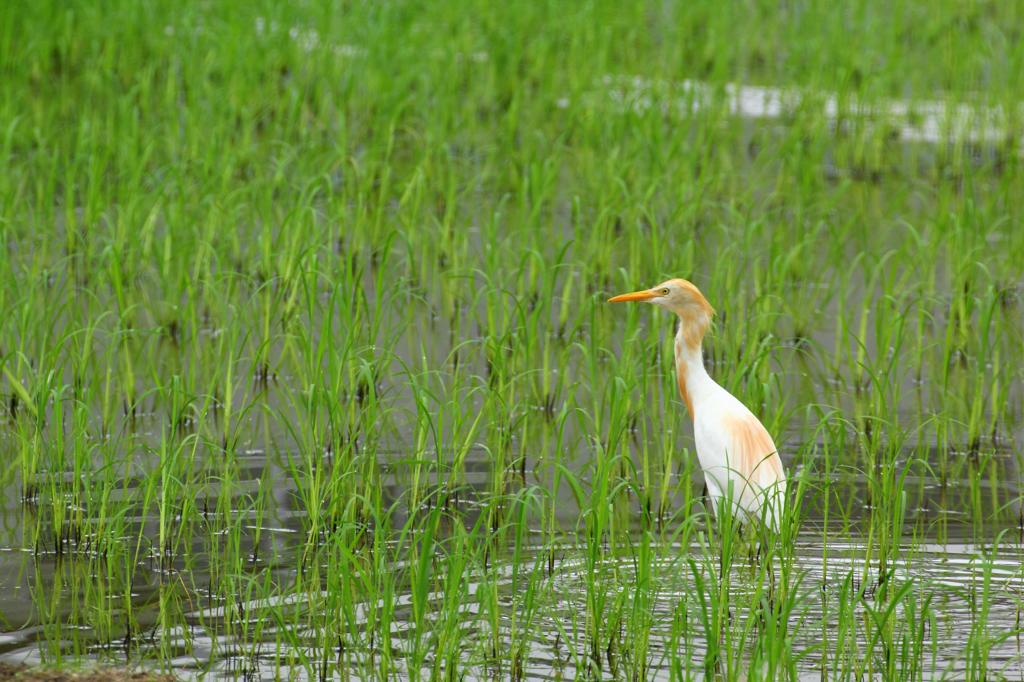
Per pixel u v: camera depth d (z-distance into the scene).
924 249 17.45
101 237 17.81
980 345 14.19
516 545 9.55
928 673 9.17
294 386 14.92
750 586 10.38
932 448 13.60
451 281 17.17
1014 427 14.19
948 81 29.53
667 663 9.36
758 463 11.04
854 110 27.94
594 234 18.27
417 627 8.91
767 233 20.44
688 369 12.14
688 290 12.01
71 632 9.75
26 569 10.77
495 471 12.18
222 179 19.91
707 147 23.30
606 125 23.83
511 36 30.11
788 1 37.25
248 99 25.81
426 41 30.17
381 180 21.05
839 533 11.48
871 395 14.98
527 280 18.11
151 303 17.12
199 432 12.91
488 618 9.53
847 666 9.10
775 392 15.09
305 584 10.48
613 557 10.56
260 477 12.64
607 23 32.06
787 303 17.83
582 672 9.19
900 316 14.78
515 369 14.54
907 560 10.91
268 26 29.11
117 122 24.42
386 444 13.46
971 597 10.23
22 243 18.61
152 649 9.51
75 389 13.43
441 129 23.84
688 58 32.31
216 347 15.95
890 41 30.59
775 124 27.44
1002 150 25.23
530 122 26.16
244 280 17.75
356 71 27.09
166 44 28.86
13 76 26.81
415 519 11.75
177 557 11.00
